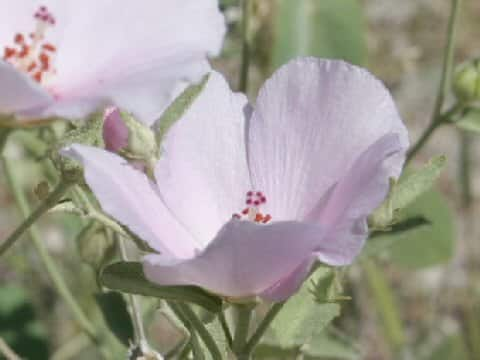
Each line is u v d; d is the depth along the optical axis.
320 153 0.19
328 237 0.17
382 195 0.17
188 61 0.18
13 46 0.20
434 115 0.26
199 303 0.18
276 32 0.29
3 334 0.30
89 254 0.23
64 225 0.31
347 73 0.19
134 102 0.17
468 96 0.25
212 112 0.19
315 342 0.27
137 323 0.23
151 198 0.18
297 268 0.18
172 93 0.18
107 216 0.20
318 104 0.19
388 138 0.18
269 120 0.19
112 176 0.17
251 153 0.20
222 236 0.17
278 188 0.19
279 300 0.18
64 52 0.19
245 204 0.19
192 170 0.19
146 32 0.19
